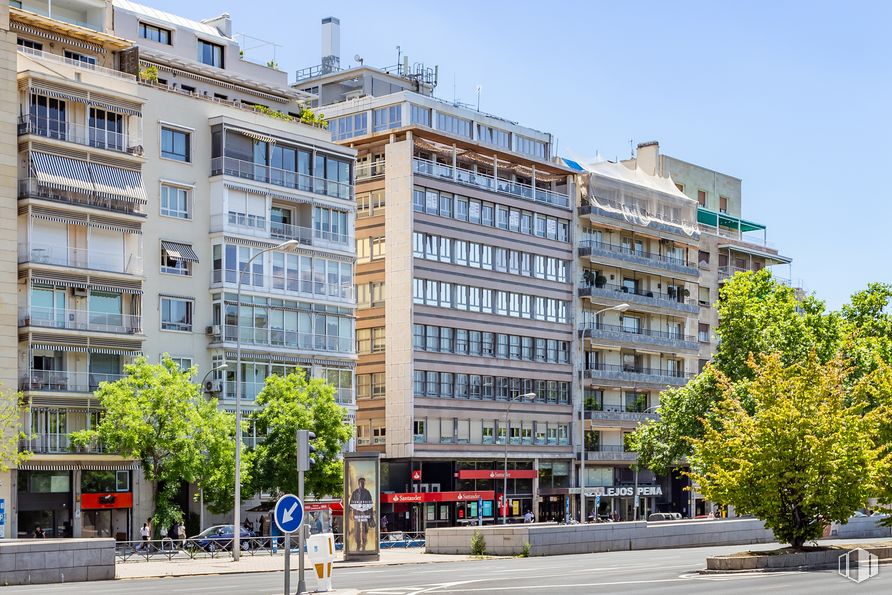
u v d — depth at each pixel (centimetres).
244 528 6316
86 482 6481
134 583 3784
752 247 12300
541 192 9931
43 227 6353
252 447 7062
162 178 7012
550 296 9875
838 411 3991
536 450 9562
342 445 7706
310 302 7719
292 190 7669
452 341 8938
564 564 4278
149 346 6862
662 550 5569
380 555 5353
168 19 8056
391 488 8569
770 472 3919
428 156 9075
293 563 4909
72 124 6488
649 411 10700
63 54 6862
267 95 8331
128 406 5978
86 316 6481
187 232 7131
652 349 10762
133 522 6656
